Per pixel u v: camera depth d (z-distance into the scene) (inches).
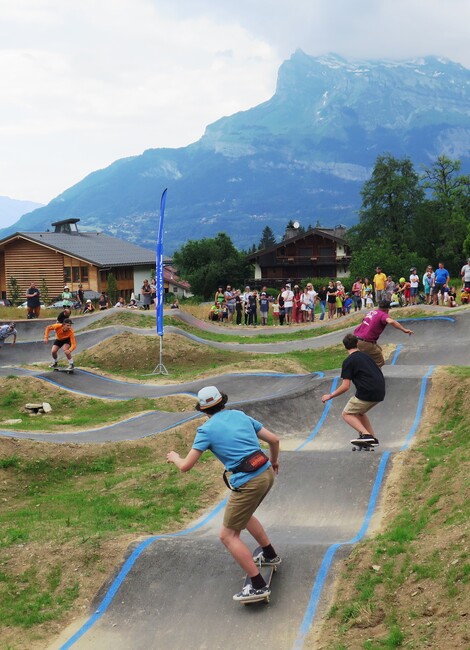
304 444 550.0
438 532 304.2
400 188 3043.8
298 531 364.5
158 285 927.7
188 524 389.7
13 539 354.9
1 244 2444.6
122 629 279.9
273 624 269.1
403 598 265.1
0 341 995.3
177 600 291.7
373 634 252.5
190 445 568.7
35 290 1323.8
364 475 417.4
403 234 3046.3
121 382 858.1
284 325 1279.5
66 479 512.4
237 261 3496.6
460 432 484.1
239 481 271.4
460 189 3233.3
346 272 3341.5
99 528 366.3
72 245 2559.1
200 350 1013.2
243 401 628.1
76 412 729.6
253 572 277.4
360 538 338.0
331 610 270.4
